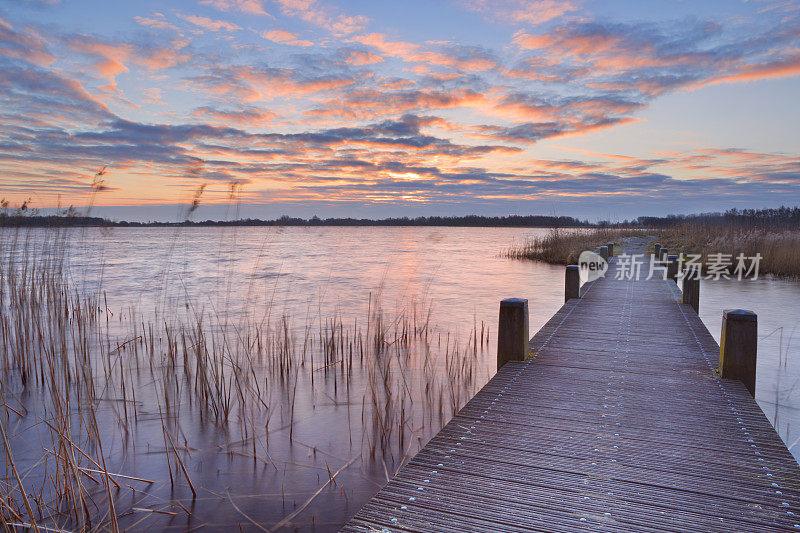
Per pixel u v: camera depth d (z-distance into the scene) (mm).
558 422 4164
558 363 5973
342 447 5316
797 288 17312
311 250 54000
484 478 3191
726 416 4281
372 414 6254
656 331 7770
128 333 10852
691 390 4969
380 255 44312
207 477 4652
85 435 5523
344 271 27922
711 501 2916
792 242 21938
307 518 3971
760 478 3193
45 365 7930
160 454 5133
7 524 3449
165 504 4176
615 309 9789
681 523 2691
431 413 6285
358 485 4504
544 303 15961
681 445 3699
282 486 4484
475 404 4609
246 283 21906
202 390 6305
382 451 5188
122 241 72125
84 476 4590
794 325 11703
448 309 14922
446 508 2824
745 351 5230
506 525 2656
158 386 7355
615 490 3041
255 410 6422
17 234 9016
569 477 3203
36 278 9188
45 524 3801
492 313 14195
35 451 5125
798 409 6516
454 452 3584
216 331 11172
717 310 13625
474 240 87750
